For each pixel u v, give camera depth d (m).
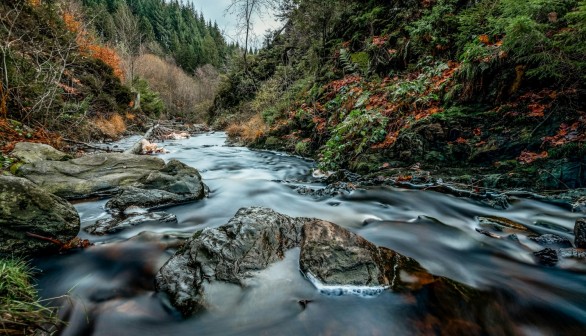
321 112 9.33
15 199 2.79
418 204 4.76
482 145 5.35
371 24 10.12
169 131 18.06
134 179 5.35
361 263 2.54
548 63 4.63
